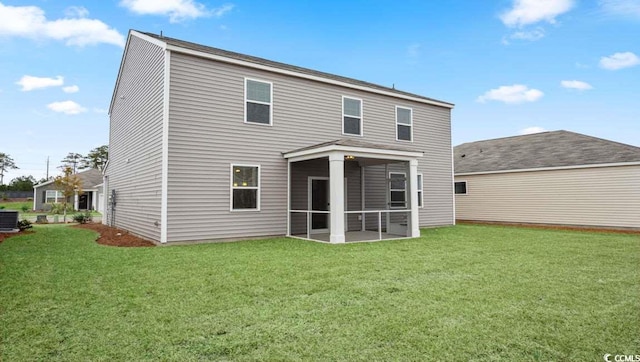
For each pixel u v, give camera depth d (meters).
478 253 7.59
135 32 11.62
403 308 3.90
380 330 3.28
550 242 9.52
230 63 10.10
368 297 4.31
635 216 13.24
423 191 14.60
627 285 4.89
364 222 13.17
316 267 6.06
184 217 9.16
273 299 4.23
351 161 12.72
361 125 12.87
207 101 9.67
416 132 14.51
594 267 6.11
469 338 3.11
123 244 9.07
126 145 12.89
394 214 14.07
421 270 5.83
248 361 2.70
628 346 2.96
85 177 34.06
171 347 2.93
